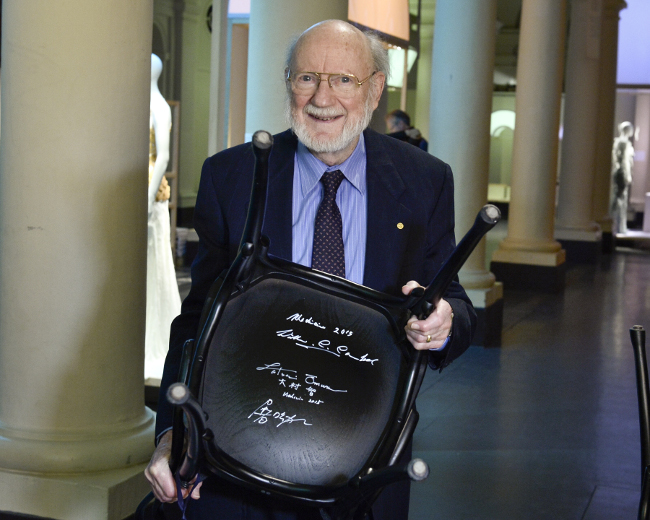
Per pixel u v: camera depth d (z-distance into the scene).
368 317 1.69
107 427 3.02
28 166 2.85
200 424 1.41
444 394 5.68
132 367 3.09
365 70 1.83
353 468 1.56
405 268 1.94
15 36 2.84
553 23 10.33
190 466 1.51
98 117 2.86
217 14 8.45
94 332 2.95
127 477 2.93
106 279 2.95
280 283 1.70
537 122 10.58
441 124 7.46
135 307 3.06
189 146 15.91
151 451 3.09
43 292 2.90
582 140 13.83
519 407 5.42
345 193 1.94
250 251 1.61
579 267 13.48
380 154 1.98
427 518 3.61
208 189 1.99
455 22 7.36
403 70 8.49
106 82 2.87
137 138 2.98
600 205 16.05
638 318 8.94
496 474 4.18
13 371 2.96
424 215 1.96
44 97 2.83
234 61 8.53
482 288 7.34
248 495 1.79
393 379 1.64
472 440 4.71
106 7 2.84
